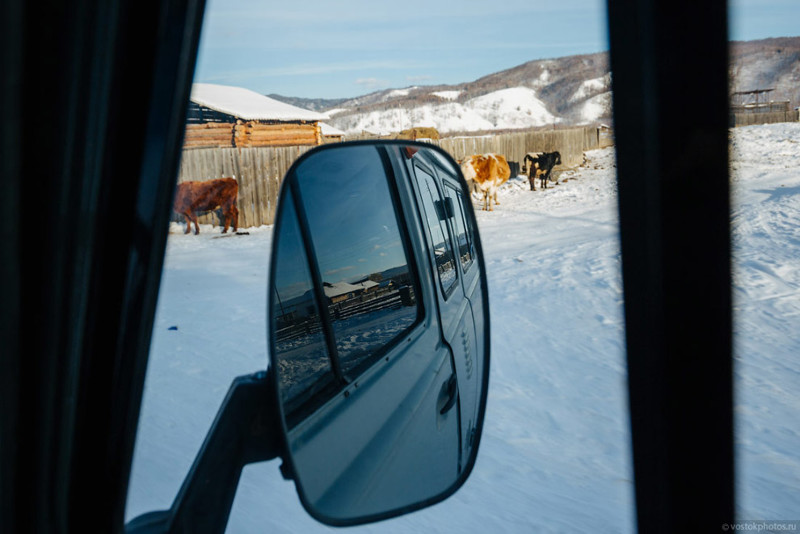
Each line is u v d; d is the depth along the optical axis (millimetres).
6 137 702
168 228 836
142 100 781
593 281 7867
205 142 18297
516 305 6949
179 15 775
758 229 10547
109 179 782
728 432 1417
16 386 759
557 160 21703
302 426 1097
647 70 1181
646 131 1210
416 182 2086
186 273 9141
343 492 1128
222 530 883
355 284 1490
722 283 1323
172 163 811
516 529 2607
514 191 21250
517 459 3320
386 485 1272
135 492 2504
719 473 1431
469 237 2938
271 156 15719
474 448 1785
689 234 1292
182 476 2682
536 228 13648
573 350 5242
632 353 1372
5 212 715
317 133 20094
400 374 1565
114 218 797
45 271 758
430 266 2039
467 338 2299
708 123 1216
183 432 3250
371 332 1522
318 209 1396
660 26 1171
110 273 804
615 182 1242
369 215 1669
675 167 1236
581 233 12586
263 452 950
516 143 25203
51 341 773
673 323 1351
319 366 1244
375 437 1327
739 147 27188
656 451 1419
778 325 5645
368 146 1697
